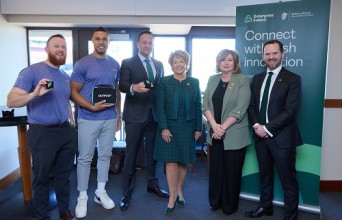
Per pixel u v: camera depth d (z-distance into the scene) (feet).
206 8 10.85
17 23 11.03
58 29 12.23
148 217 7.90
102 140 8.04
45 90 5.88
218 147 7.88
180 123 7.71
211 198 8.28
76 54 12.37
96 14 10.81
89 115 7.63
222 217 7.91
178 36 13.85
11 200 8.66
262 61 8.38
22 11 10.53
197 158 13.75
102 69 7.63
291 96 6.91
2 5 10.36
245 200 9.00
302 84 7.95
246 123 7.66
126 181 8.46
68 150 7.07
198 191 9.80
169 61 7.86
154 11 10.83
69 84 7.11
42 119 6.49
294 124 7.23
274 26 8.13
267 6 8.14
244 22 8.49
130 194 8.63
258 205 8.28
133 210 8.30
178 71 7.67
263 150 7.45
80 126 7.74
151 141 9.15
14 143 10.94
